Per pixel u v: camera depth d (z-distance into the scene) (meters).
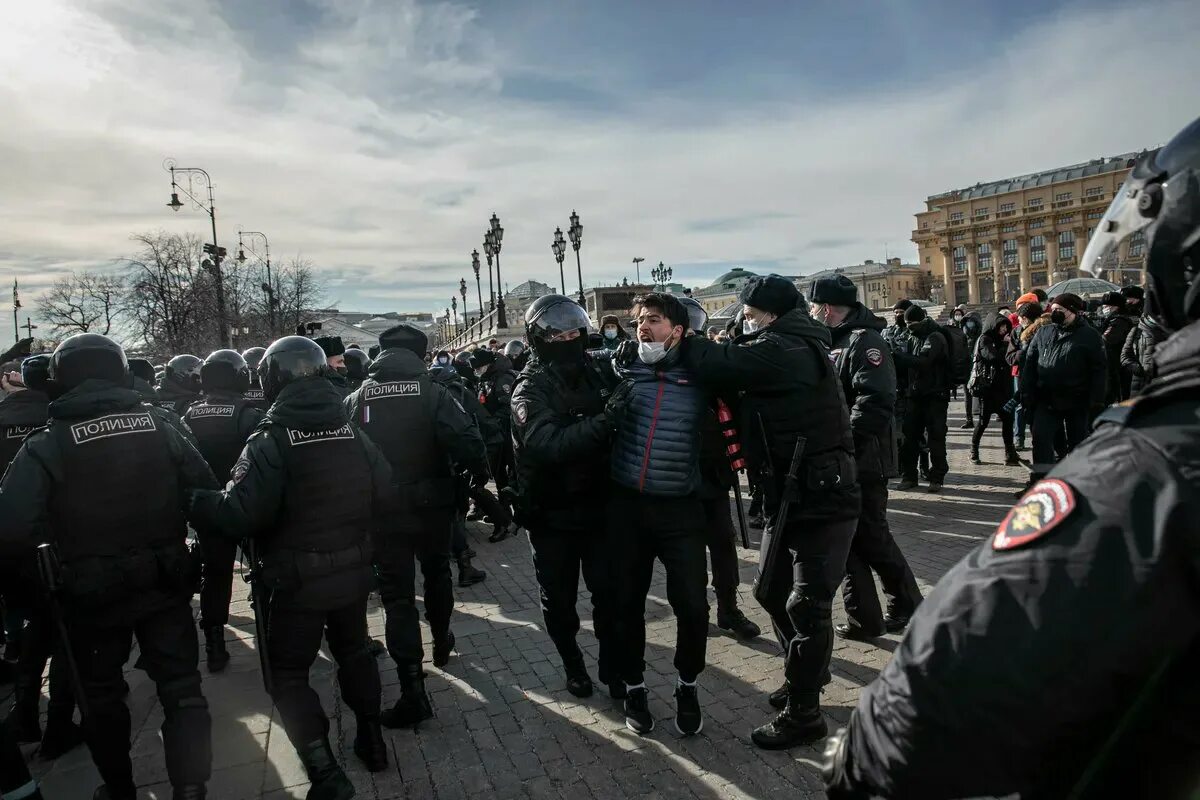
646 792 2.97
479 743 3.43
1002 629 0.87
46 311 37.97
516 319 36.25
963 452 10.44
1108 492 0.86
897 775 0.98
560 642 3.82
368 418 3.81
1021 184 92.19
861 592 4.19
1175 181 0.94
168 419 4.03
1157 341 1.03
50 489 2.66
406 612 3.67
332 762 2.90
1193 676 0.81
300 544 2.92
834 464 3.13
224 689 4.22
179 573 2.83
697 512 3.28
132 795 2.90
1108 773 0.87
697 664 3.29
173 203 26.02
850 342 4.22
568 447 3.22
